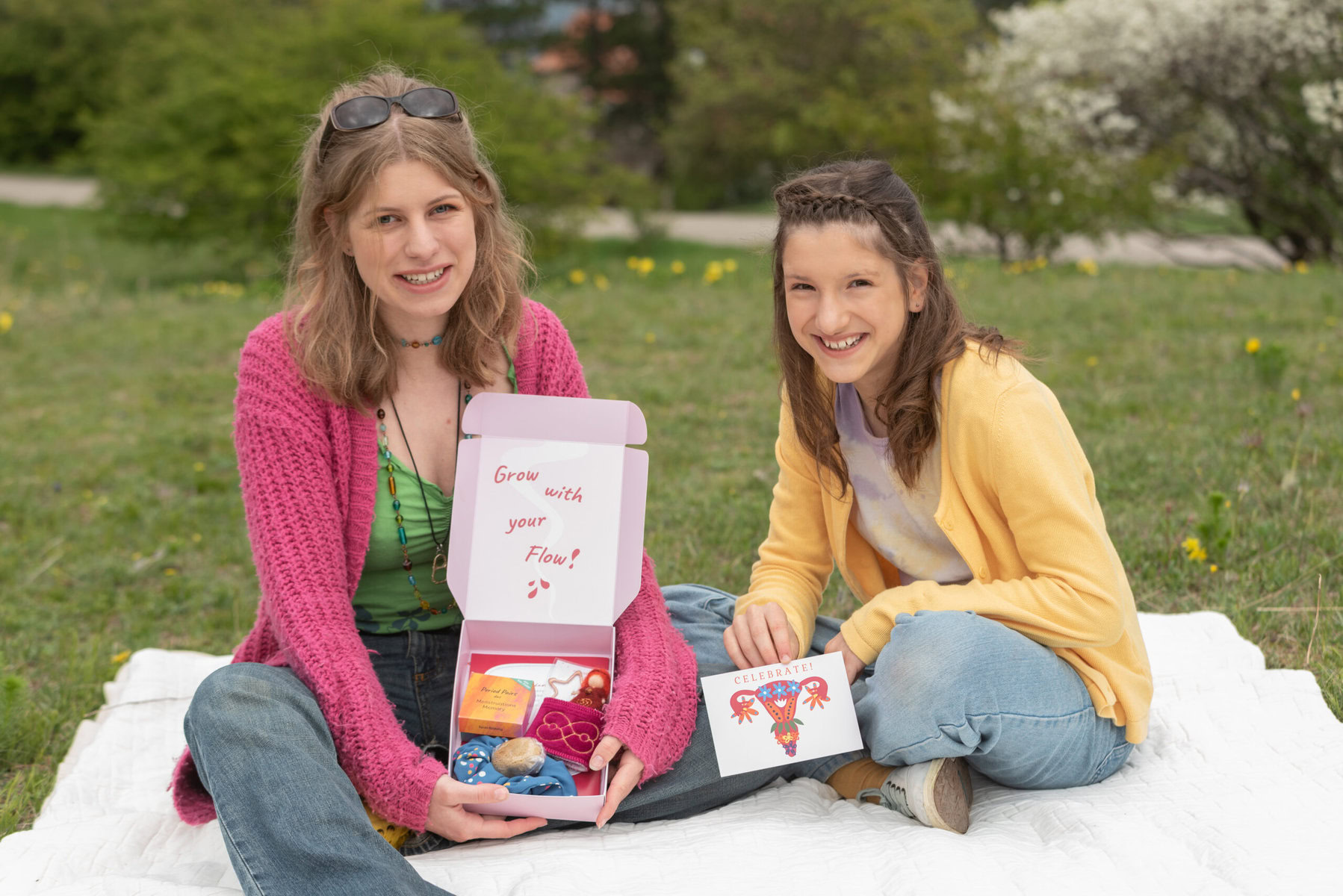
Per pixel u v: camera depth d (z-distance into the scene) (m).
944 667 2.02
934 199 12.29
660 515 4.29
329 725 2.01
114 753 2.64
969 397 2.12
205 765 1.87
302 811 1.80
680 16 21.78
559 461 2.21
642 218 15.84
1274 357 5.38
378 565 2.32
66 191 23.23
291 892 1.78
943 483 2.19
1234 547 3.51
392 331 2.29
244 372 2.23
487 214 2.27
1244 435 4.58
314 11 14.67
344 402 2.22
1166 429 4.87
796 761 2.14
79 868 2.05
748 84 19.77
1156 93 12.92
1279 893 1.72
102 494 5.25
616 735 2.06
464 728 2.13
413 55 13.00
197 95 12.51
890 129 12.98
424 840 2.17
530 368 2.43
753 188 25.38
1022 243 12.17
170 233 12.58
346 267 2.22
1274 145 12.73
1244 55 12.03
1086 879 1.79
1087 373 5.96
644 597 2.32
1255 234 13.61
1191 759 2.26
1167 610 3.25
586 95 30.80
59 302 10.37
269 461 2.17
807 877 1.87
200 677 3.05
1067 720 2.09
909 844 1.96
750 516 4.18
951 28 16.00
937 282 2.16
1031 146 11.83
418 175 2.09
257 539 2.16
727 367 6.75
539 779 2.05
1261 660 2.72
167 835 2.20
